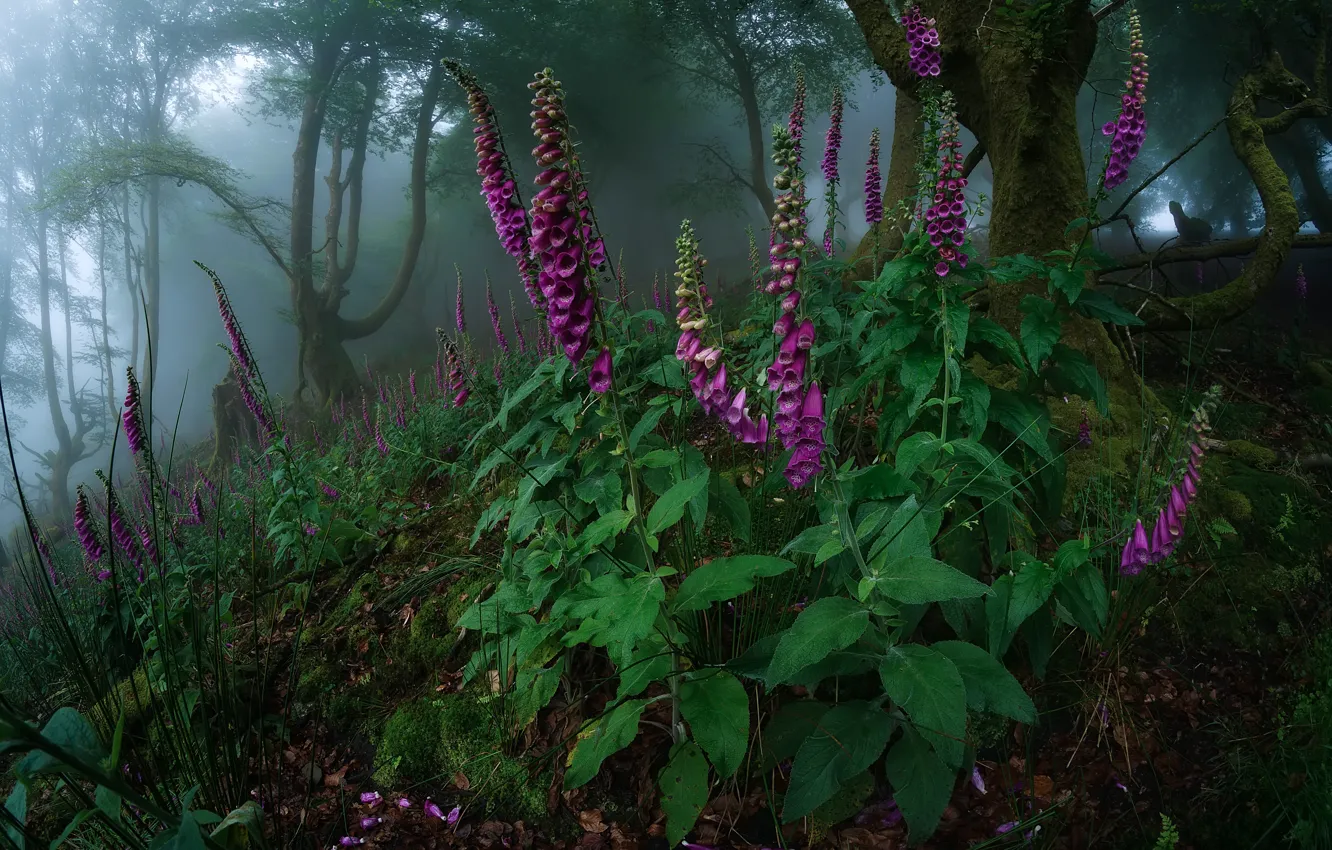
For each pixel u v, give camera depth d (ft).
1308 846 7.02
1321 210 59.82
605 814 8.98
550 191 6.64
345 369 76.64
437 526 15.17
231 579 15.61
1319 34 28.78
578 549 8.86
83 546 11.60
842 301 12.07
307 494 14.01
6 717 3.80
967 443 7.91
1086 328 15.35
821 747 7.41
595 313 7.11
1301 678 9.90
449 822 9.34
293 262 75.51
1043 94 15.08
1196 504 12.67
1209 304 20.54
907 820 7.23
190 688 10.25
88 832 8.50
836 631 6.53
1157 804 8.25
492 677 10.81
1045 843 7.72
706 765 8.30
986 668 7.24
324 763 10.61
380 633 12.50
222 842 5.39
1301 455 15.42
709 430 14.88
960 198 8.38
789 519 10.35
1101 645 9.93
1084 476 12.66
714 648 9.49
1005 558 9.13
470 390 11.80
